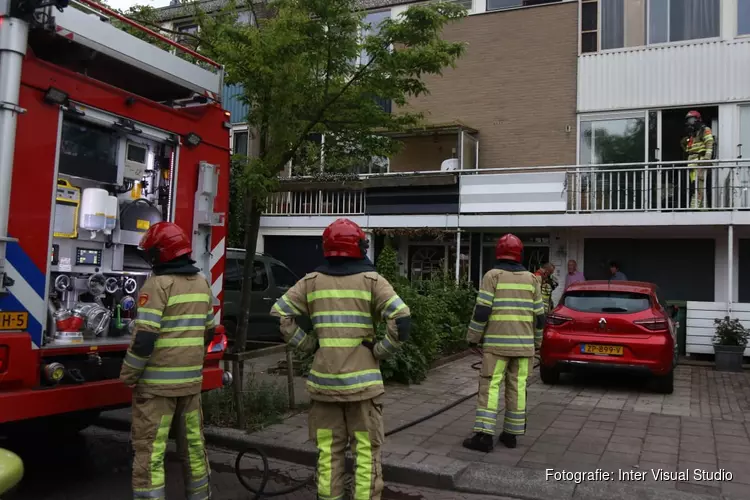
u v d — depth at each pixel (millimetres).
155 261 3949
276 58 6414
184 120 4918
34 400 3730
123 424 6332
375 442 3715
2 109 3490
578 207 12500
